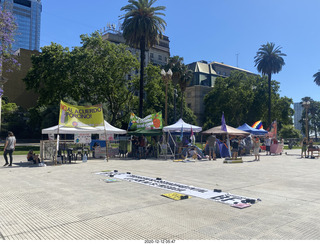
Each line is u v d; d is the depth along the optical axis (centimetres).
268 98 4922
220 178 988
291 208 573
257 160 1836
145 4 2669
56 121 3728
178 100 5381
